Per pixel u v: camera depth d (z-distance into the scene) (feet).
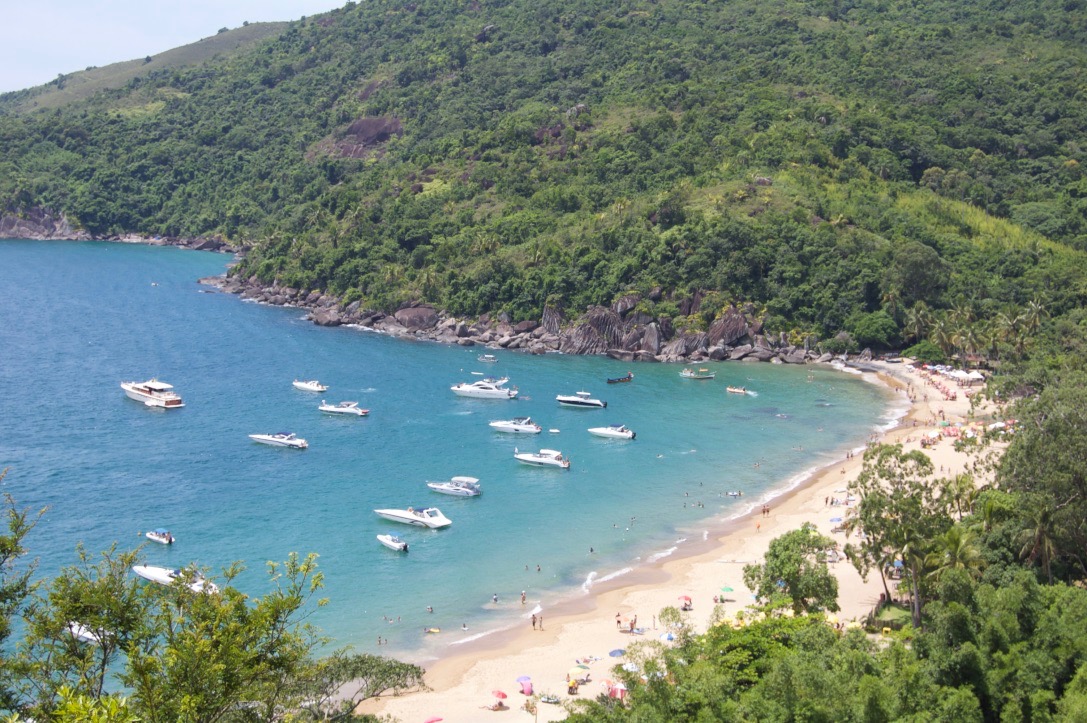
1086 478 258.78
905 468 255.91
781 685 194.90
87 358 621.31
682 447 471.62
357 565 319.06
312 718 181.78
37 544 316.40
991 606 223.92
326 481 403.54
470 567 321.73
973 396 509.35
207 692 105.50
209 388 558.15
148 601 117.08
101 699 89.86
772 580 266.36
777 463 446.19
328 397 548.31
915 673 194.29
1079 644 207.31
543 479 418.72
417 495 390.63
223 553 319.47
